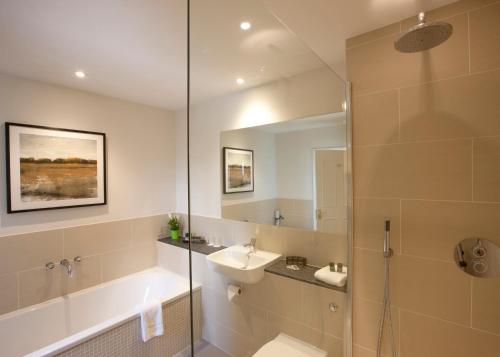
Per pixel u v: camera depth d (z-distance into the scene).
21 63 1.83
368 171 1.48
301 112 1.75
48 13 1.27
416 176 1.34
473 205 1.21
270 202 1.89
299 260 1.78
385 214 1.44
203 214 2.13
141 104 2.85
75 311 2.25
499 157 1.15
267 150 1.88
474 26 1.19
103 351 1.77
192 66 1.64
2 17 1.29
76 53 1.69
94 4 1.20
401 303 1.39
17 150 2.02
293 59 1.61
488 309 1.18
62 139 2.26
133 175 2.79
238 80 1.79
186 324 2.28
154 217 2.93
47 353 1.54
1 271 1.93
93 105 2.48
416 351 1.36
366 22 1.39
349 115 1.53
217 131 2.02
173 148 3.14
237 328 1.84
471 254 1.21
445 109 1.26
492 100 1.16
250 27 1.34
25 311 2.00
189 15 1.26
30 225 2.09
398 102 1.38
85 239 2.39
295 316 1.68
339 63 1.81
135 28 1.41
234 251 2.03
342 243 1.59
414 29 0.95
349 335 1.54
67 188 2.28
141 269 2.81
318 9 1.27
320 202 1.67
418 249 1.34
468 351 1.23
